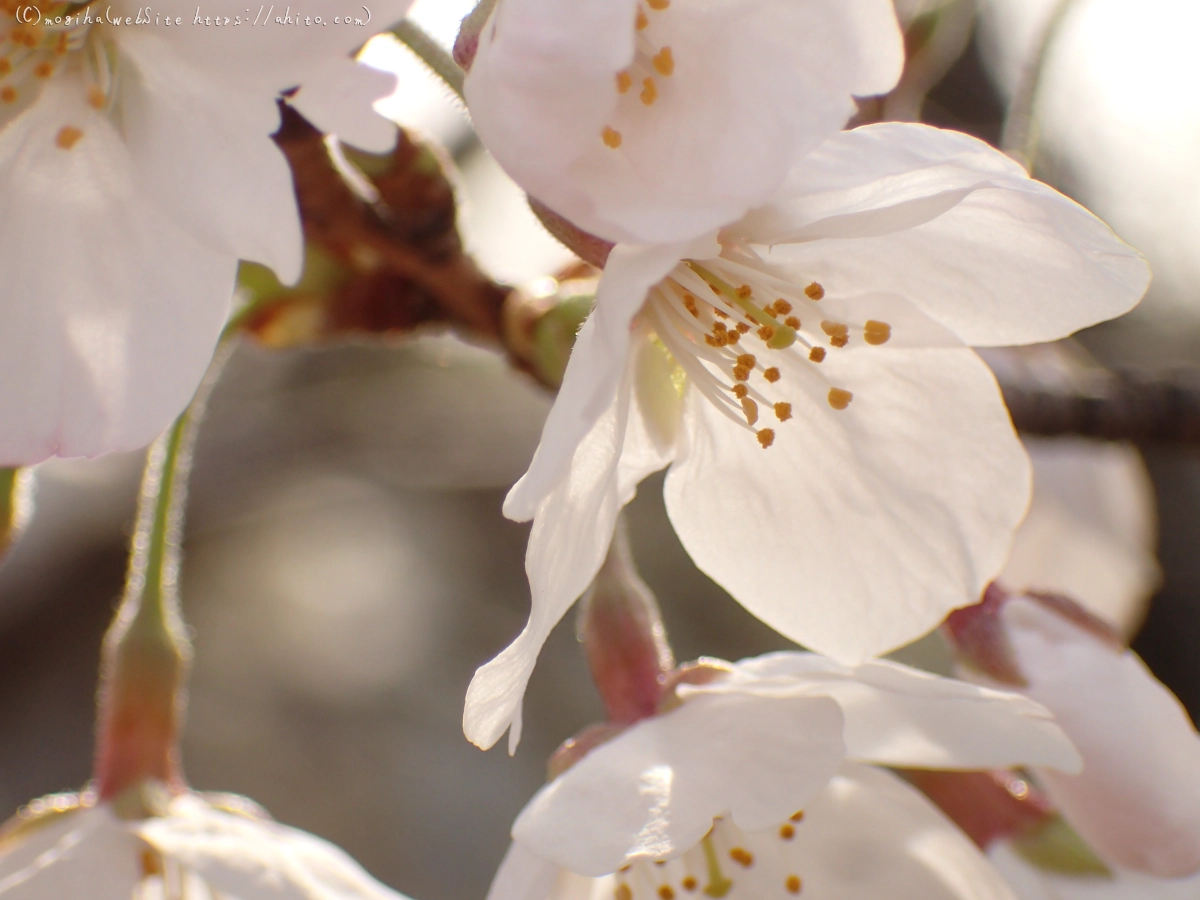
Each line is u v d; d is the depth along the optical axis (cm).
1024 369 26
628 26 23
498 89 23
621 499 24
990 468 24
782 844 24
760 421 24
